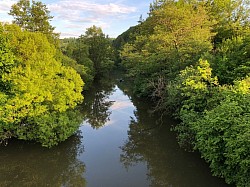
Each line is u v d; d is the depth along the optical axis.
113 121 28.33
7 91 18.59
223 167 13.73
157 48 28.22
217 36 33.66
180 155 19.02
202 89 17.56
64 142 21.77
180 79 20.34
